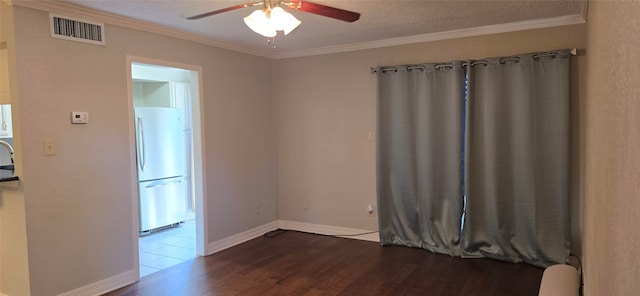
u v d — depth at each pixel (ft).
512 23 12.80
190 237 17.19
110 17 11.19
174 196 18.83
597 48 6.00
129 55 11.84
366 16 11.80
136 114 17.20
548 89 12.40
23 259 9.82
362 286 11.60
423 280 11.94
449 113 13.85
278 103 17.78
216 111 14.85
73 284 10.62
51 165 10.12
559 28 12.44
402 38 14.65
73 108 10.53
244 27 12.79
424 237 14.73
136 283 11.98
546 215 12.62
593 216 6.40
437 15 11.80
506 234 13.26
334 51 16.26
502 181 13.20
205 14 8.60
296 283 11.89
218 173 14.99
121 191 11.71
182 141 19.31
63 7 10.18
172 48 13.14
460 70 13.55
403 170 14.89
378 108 15.07
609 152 3.96
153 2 10.19
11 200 9.91
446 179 14.11
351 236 16.51
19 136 9.55
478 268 12.77
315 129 17.01
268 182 17.56
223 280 12.18
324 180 16.98
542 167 12.61
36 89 9.78
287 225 18.04
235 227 15.83
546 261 12.60
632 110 2.50
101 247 11.25
